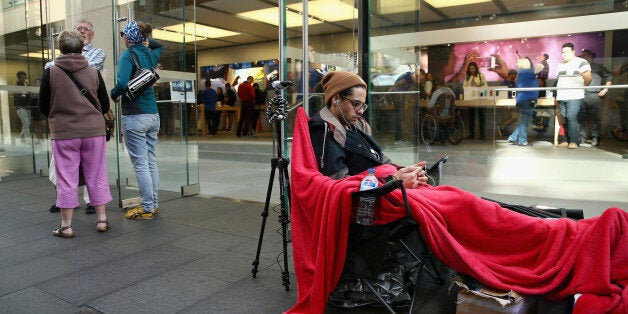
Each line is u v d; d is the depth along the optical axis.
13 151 6.49
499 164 6.51
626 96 7.21
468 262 2.04
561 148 7.54
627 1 9.24
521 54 9.02
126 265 2.97
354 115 2.51
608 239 1.90
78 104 3.53
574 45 8.52
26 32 6.23
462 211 2.17
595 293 1.87
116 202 4.84
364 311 2.34
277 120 2.58
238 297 2.48
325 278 2.09
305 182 2.29
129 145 4.10
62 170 3.54
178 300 2.44
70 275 2.80
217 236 3.59
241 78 17.12
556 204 4.41
